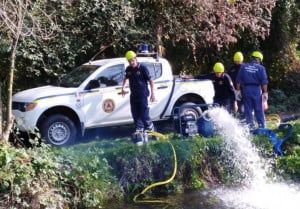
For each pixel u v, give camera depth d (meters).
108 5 12.46
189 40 14.28
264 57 17.56
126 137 10.71
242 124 9.84
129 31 12.96
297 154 9.47
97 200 7.90
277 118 12.19
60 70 12.48
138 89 9.23
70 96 9.77
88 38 12.89
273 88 17.41
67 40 12.37
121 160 8.52
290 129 9.75
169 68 10.91
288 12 17.38
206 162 9.01
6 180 6.89
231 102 10.21
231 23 14.17
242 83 9.86
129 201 8.15
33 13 9.65
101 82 10.13
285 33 17.42
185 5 13.52
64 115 9.79
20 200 6.94
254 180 9.01
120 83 10.32
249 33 16.39
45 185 7.34
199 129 9.52
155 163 8.66
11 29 7.01
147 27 13.52
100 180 8.13
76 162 8.05
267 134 9.52
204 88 11.16
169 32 13.77
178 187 8.63
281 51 17.50
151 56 11.31
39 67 12.56
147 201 8.12
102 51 13.39
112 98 10.16
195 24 13.95
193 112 10.94
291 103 15.77
